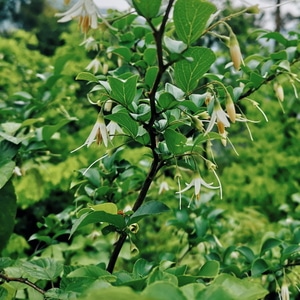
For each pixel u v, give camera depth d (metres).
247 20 1.47
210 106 0.40
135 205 0.44
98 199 0.57
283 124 1.25
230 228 0.89
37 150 0.69
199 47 0.37
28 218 1.23
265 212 1.25
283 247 0.55
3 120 0.90
